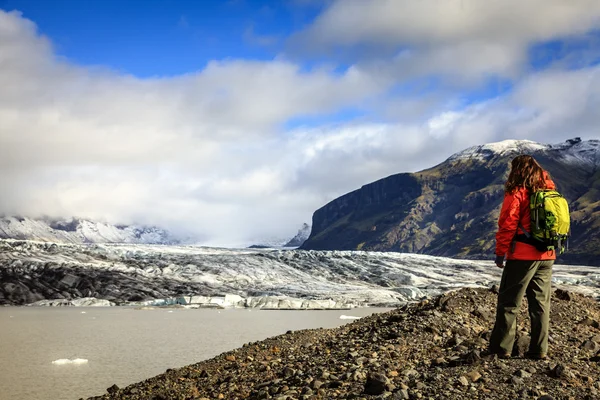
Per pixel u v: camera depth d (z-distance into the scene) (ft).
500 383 24.64
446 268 417.49
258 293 295.07
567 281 326.24
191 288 298.76
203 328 143.64
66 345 106.93
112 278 301.02
